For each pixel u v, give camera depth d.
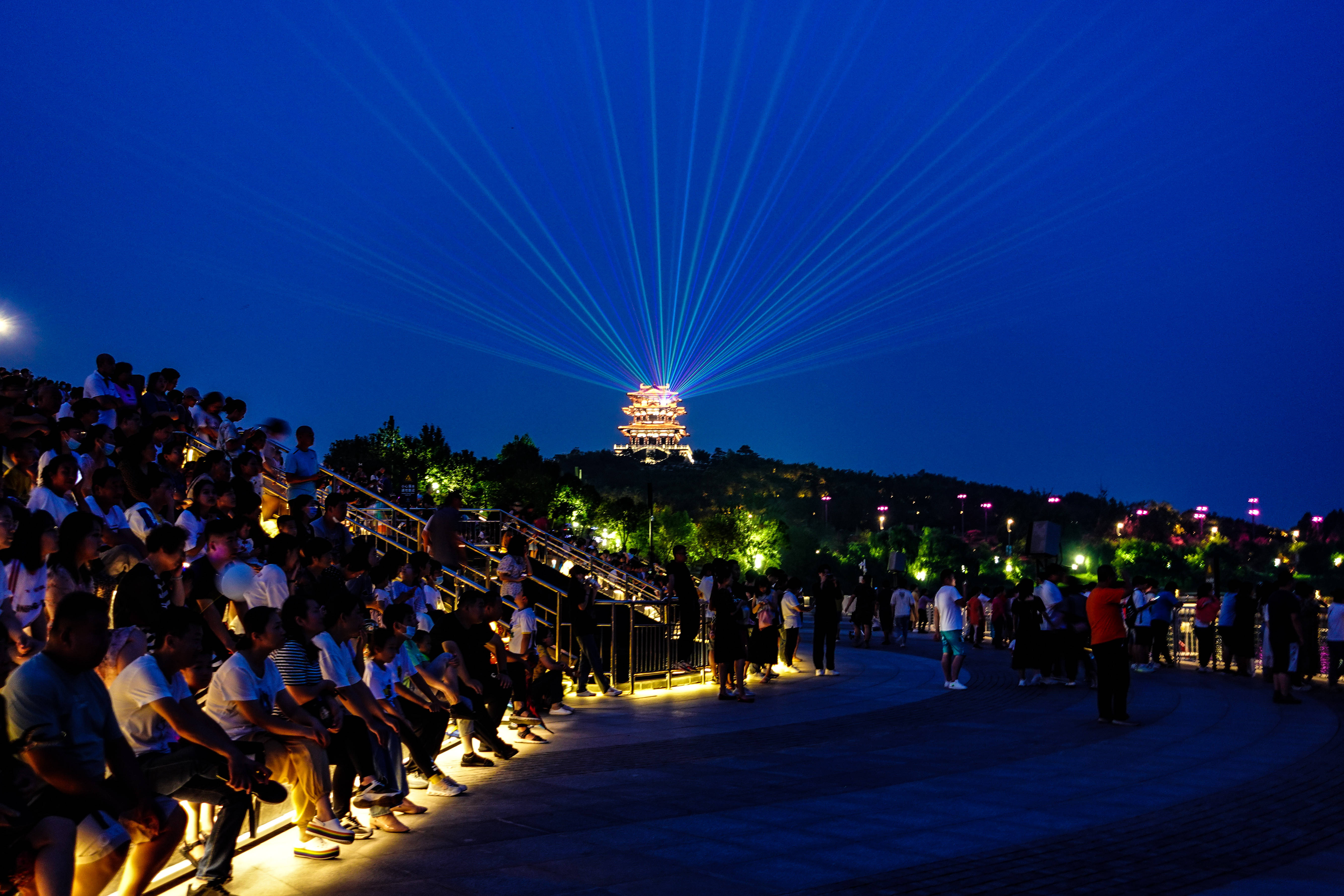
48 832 4.65
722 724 13.49
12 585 7.13
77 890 4.90
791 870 6.49
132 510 9.77
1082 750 11.30
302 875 6.42
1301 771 9.87
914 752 11.20
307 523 13.17
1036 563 24.95
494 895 5.98
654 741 12.05
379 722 7.59
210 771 5.79
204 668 7.00
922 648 29.36
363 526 17.81
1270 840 7.25
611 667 17.53
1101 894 6.00
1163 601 20.98
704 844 7.16
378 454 53.56
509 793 8.99
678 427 184.62
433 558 15.86
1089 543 95.06
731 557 71.44
